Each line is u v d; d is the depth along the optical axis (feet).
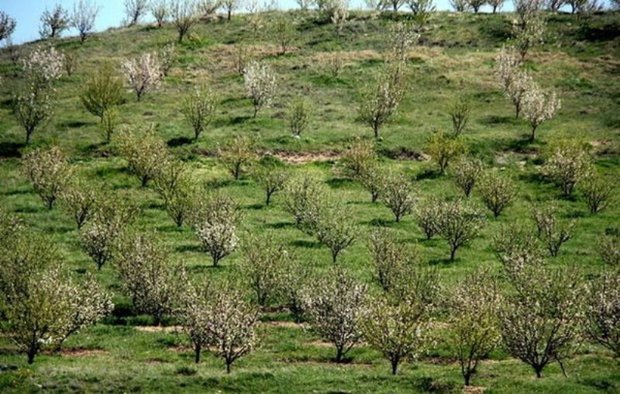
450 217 167.73
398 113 298.15
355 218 195.00
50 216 189.57
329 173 238.68
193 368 104.27
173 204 186.60
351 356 116.88
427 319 111.75
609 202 209.36
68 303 113.70
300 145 258.78
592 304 112.06
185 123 276.82
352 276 143.84
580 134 267.39
